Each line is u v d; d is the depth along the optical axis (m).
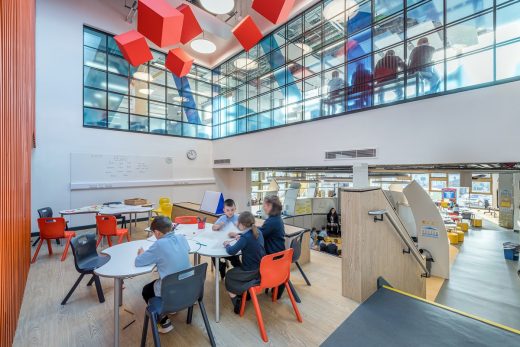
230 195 9.57
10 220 2.02
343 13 5.33
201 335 2.09
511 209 9.62
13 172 2.17
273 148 6.64
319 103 5.63
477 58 3.42
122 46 3.18
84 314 2.40
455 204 10.96
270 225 2.62
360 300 2.59
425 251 4.99
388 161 4.22
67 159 5.93
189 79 8.68
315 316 2.38
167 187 7.88
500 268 5.49
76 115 6.08
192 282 1.83
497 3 3.30
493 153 3.16
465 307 3.76
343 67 5.16
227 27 6.82
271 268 2.14
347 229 2.71
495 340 1.75
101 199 6.49
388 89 4.36
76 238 2.70
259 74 7.43
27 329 2.16
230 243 2.48
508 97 3.06
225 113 8.71
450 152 3.53
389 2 4.56
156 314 1.67
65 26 5.90
